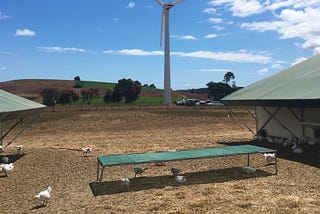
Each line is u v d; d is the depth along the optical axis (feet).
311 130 51.03
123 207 24.77
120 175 35.32
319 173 33.73
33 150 54.03
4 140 71.05
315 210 23.12
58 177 34.83
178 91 473.26
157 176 34.63
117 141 65.77
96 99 313.53
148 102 307.58
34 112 54.08
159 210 23.90
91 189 29.99
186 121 111.96
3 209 24.64
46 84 424.05
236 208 23.90
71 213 23.67
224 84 350.84
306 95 41.47
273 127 60.75
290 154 44.52
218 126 95.66
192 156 32.37
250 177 33.37
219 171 36.37
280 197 26.25
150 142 63.21
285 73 61.16
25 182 32.73
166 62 219.41
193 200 26.02
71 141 67.21
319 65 54.65
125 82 313.94
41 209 24.61
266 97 49.75
